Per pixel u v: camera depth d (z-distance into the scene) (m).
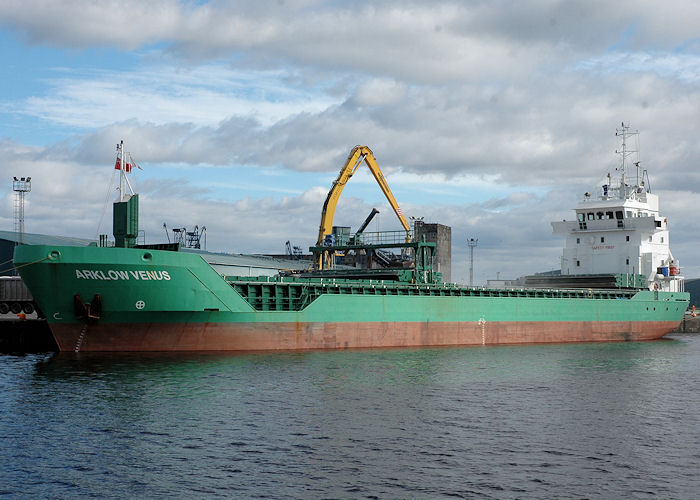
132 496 24.61
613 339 81.50
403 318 64.31
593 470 27.75
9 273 82.25
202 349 54.38
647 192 90.81
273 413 35.25
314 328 58.78
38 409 35.53
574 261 90.56
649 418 36.12
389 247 69.75
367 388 41.91
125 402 37.12
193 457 28.48
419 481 26.28
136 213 55.22
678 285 94.06
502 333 71.75
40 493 24.80
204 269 52.84
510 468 27.83
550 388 43.97
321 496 24.80
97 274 49.75
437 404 38.22
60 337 52.28
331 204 88.44
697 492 25.66
